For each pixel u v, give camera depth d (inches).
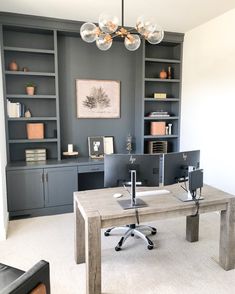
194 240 113.2
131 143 180.9
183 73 170.2
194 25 150.9
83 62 163.0
